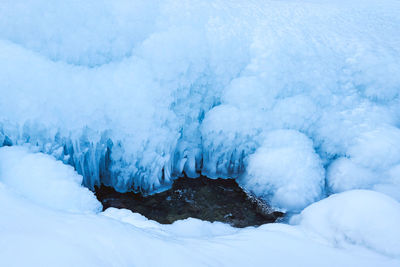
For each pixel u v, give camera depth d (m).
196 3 5.57
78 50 4.54
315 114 5.06
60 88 4.18
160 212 4.36
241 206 4.61
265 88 5.08
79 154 4.29
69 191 3.48
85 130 4.26
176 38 4.89
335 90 5.28
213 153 5.05
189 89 4.94
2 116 3.87
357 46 5.67
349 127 4.98
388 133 4.80
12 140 4.00
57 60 4.49
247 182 4.93
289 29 5.77
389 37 6.01
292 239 2.66
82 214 2.31
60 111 4.11
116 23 4.83
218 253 2.27
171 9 5.29
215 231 3.49
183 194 4.75
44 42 4.46
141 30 4.95
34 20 4.48
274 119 5.02
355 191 2.92
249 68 5.23
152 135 4.49
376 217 2.61
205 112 5.19
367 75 5.35
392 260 2.35
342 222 2.71
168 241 2.28
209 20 5.38
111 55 4.74
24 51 4.24
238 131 4.88
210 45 5.12
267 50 5.31
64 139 4.22
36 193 3.37
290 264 2.28
